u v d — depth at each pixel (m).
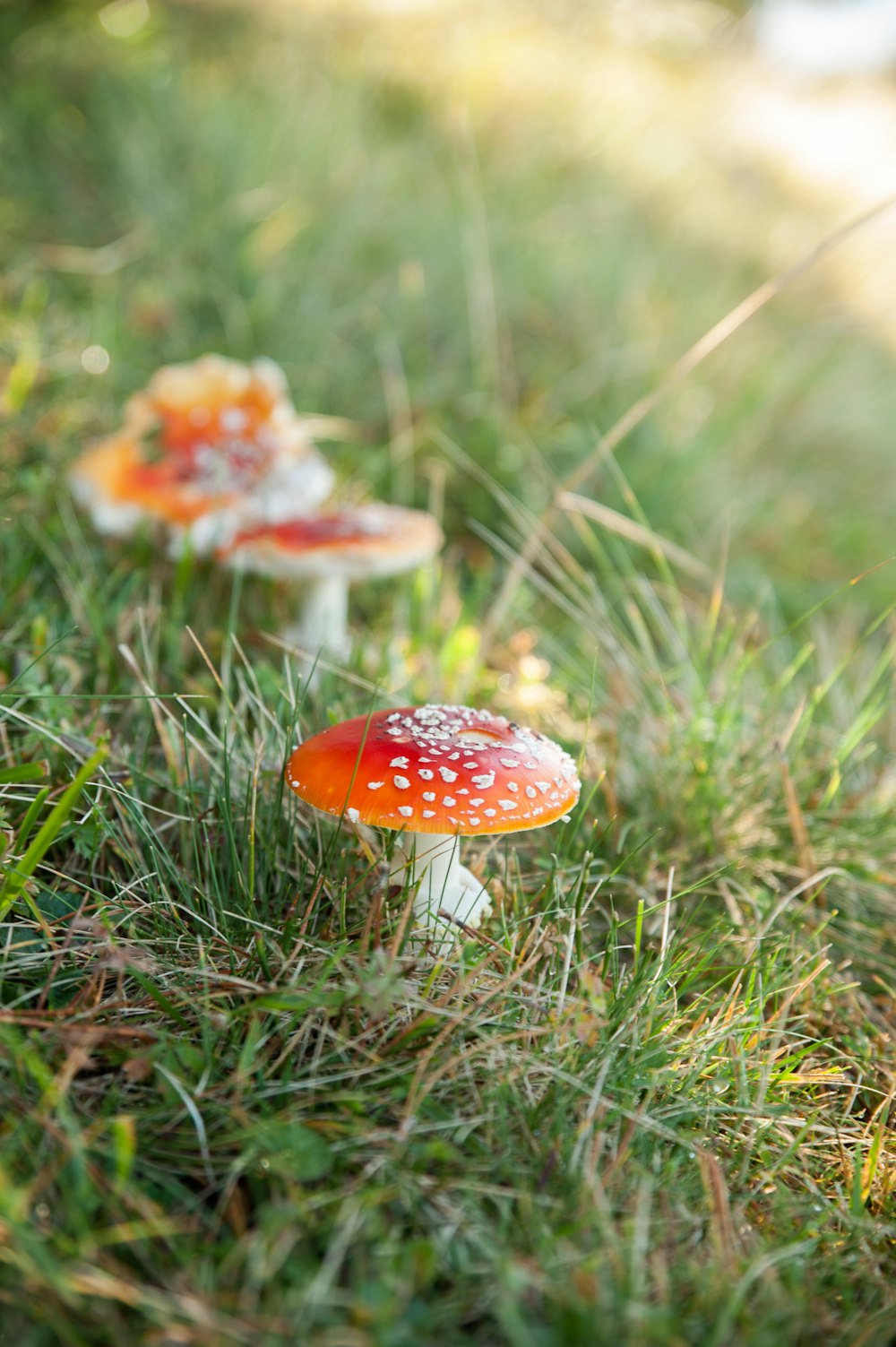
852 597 1.19
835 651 1.07
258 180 1.37
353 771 0.74
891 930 0.85
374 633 1.03
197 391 1.04
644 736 0.90
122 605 0.92
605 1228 0.63
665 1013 0.77
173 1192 0.65
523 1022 0.75
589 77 1.84
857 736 0.89
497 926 0.79
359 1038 0.72
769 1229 0.72
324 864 0.79
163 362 1.20
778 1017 0.78
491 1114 0.71
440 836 0.78
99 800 0.79
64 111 1.42
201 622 0.97
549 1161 0.70
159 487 1.01
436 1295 0.62
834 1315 0.68
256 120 1.43
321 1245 0.63
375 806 0.74
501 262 1.38
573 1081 0.72
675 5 2.13
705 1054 0.75
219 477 1.01
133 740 0.85
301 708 0.84
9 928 0.75
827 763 0.90
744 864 0.85
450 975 0.77
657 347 1.36
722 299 1.50
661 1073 0.74
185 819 0.79
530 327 1.35
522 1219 0.66
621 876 0.84
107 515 0.99
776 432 1.38
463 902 0.79
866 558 1.27
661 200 1.71
